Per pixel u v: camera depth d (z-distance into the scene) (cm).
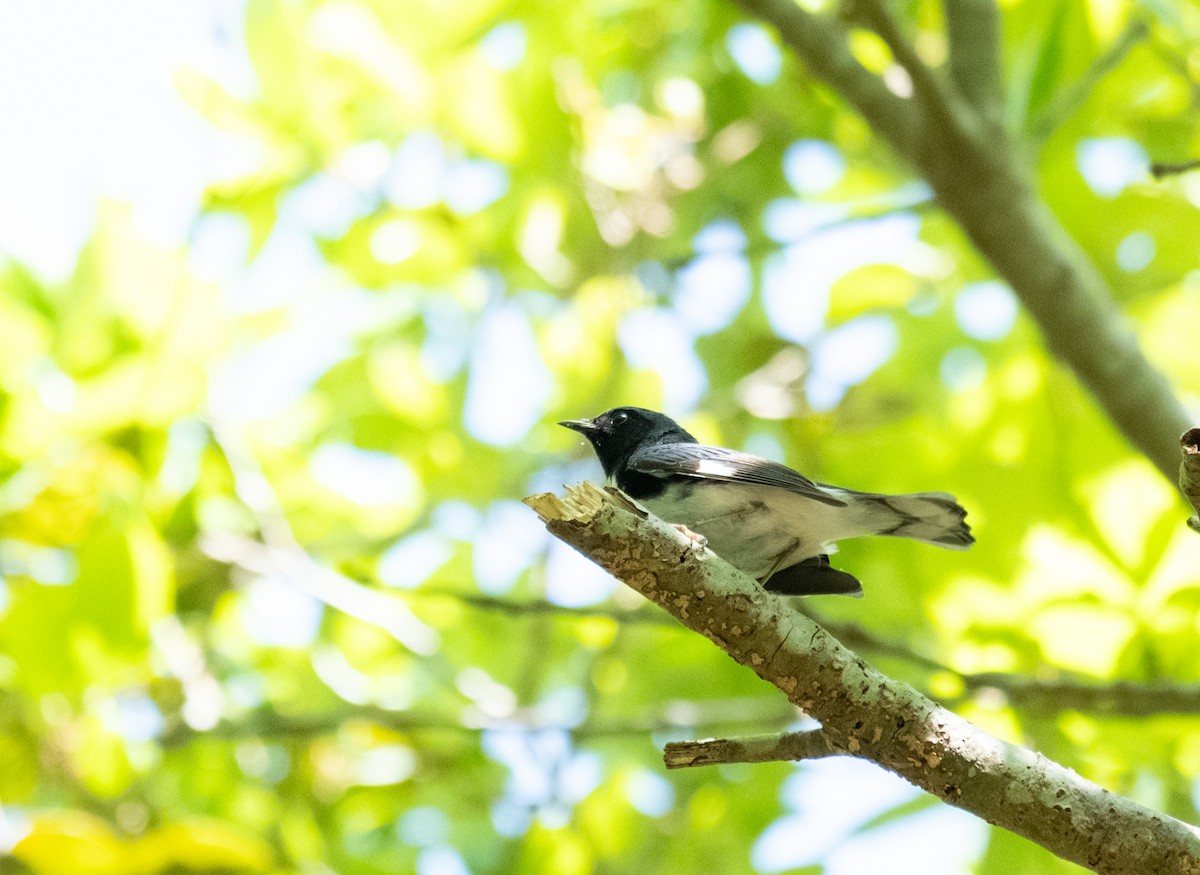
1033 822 472
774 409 1350
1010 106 943
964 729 486
